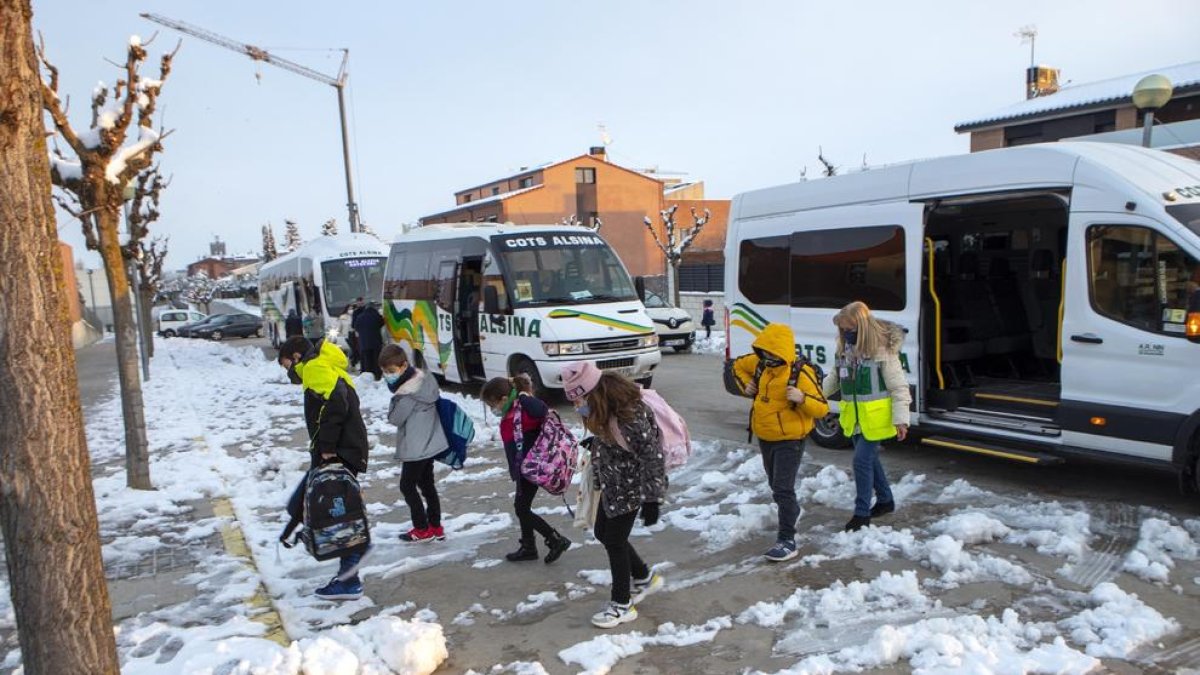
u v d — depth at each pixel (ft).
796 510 17.49
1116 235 19.44
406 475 19.54
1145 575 15.58
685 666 13.23
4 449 8.82
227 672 12.82
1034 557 16.83
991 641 13.15
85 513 9.30
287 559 19.01
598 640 13.96
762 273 29.71
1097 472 23.04
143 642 14.56
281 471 27.63
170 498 24.32
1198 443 18.21
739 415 34.99
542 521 18.07
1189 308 17.29
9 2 8.54
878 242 25.18
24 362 8.79
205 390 53.52
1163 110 75.61
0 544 20.65
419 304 48.29
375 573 17.93
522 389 17.94
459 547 19.43
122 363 25.04
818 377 17.44
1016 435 21.81
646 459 14.53
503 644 14.34
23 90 8.73
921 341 24.03
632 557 15.83
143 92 25.91
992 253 28.84
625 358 38.17
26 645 9.09
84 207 24.84
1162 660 12.54
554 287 40.09
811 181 27.89
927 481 22.68
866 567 16.85
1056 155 20.83
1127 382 19.22
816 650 13.53
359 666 13.05
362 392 46.06
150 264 101.76
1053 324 27.45
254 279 234.38
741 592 16.05
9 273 8.69
